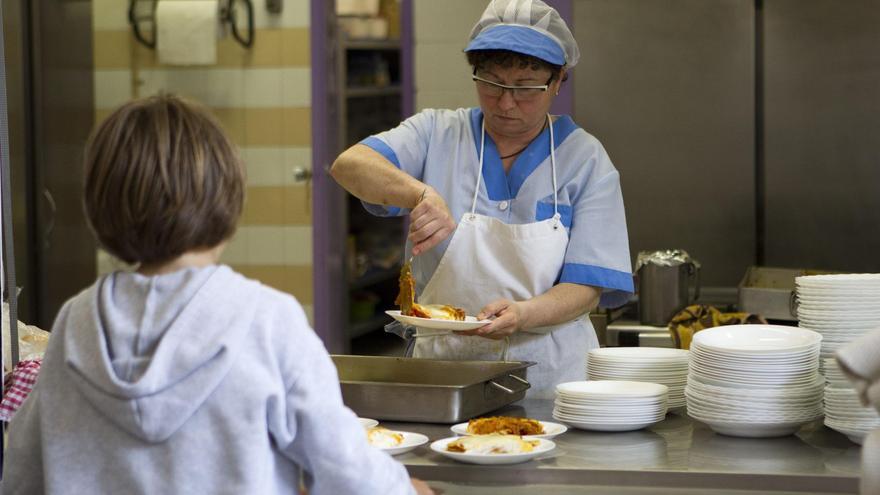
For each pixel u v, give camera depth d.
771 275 4.28
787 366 2.24
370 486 1.59
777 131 4.73
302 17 5.86
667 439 2.30
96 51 6.01
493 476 2.07
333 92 6.07
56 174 5.36
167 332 1.54
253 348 1.56
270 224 5.99
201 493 1.53
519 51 2.78
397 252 7.54
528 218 2.98
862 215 4.71
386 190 2.88
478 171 3.03
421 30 4.89
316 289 5.99
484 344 3.00
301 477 1.70
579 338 3.04
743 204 4.78
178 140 1.56
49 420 1.60
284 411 1.56
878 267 4.71
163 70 5.99
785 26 4.69
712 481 2.02
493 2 2.95
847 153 4.70
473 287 2.99
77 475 1.58
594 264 2.90
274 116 5.93
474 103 4.90
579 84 4.79
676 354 2.63
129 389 1.51
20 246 5.21
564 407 2.39
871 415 2.17
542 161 3.01
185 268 1.60
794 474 2.00
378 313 7.54
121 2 5.96
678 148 4.77
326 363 1.61
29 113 5.22
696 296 4.25
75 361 1.56
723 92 4.73
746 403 2.24
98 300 1.61
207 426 1.54
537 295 2.96
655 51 4.74
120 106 1.61
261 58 5.91
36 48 5.20
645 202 4.81
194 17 5.74
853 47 4.66
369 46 7.00
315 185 5.94
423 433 2.37
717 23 4.71
